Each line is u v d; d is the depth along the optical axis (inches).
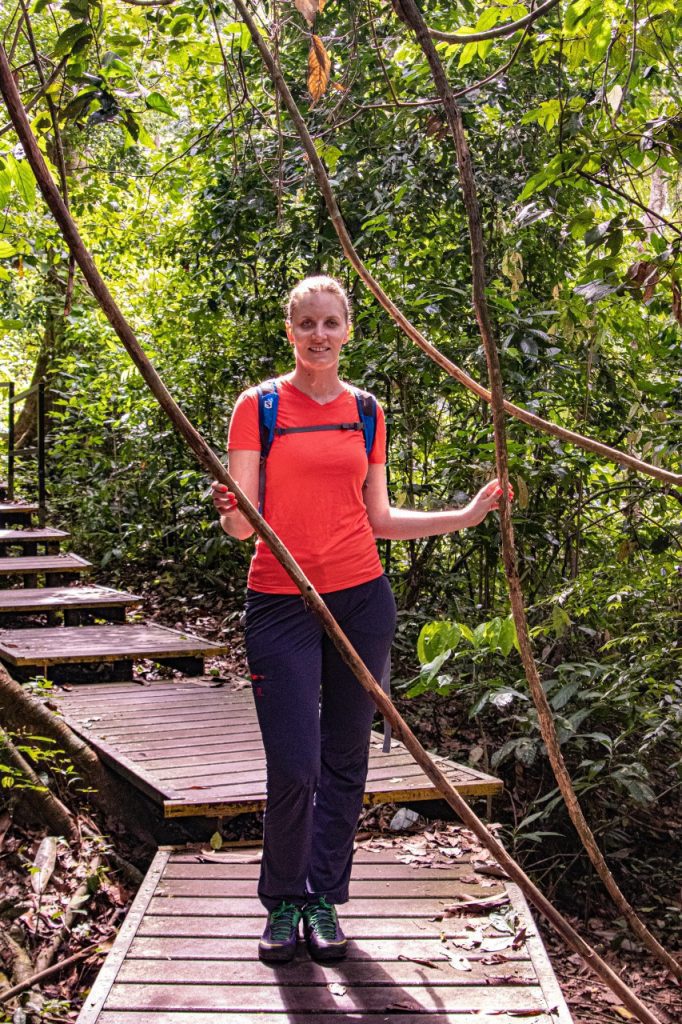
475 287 68.3
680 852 193.5
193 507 319.9
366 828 151.7
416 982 106.0
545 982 106.0
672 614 182.5
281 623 104.6
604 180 110.0
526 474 210.7
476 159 239.5
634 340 216.5
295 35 213.6
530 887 76.3
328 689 109.0
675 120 103.8
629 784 172.7
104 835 160.9
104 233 382.0
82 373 395.2
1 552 330.3
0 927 140.6
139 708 196.1
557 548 227.6
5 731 174.9
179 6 151.9
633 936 170.1
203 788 147.3
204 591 328.8
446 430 251.3
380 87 242.4
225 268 283.9
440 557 262.2
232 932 116.7
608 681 191.5
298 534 103.7
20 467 425.1
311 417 104.7
